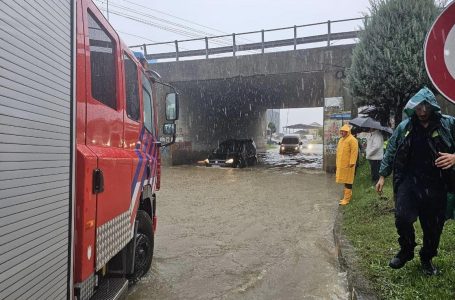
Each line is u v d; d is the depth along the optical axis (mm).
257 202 10383
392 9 10680
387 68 10484
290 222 8086
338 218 7520
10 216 1857
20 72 1950
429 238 3852
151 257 4934
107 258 3168
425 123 3641
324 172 17688
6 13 1837
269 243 6582
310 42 18188
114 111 3566
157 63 20594
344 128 8992
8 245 1843
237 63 19094
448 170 3607
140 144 4605
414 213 3732
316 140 67375
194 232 7312
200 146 25484
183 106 22781
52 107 2283
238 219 8391
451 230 5352
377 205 7395
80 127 2783
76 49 2662
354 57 11539
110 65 3619
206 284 4793
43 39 2191
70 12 2570
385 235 5641
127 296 4426
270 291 4586
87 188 2727
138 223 4363
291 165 22250
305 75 19219
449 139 3594
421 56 10211
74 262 2631
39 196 2123
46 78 2217
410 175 3762
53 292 2281
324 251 6094
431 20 10281
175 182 14430
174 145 21484
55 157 2311
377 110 11992
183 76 20188
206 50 20016
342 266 5059
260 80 20734
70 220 2500
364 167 13414
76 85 2664
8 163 1841
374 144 10062
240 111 32562
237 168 20109
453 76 2410
